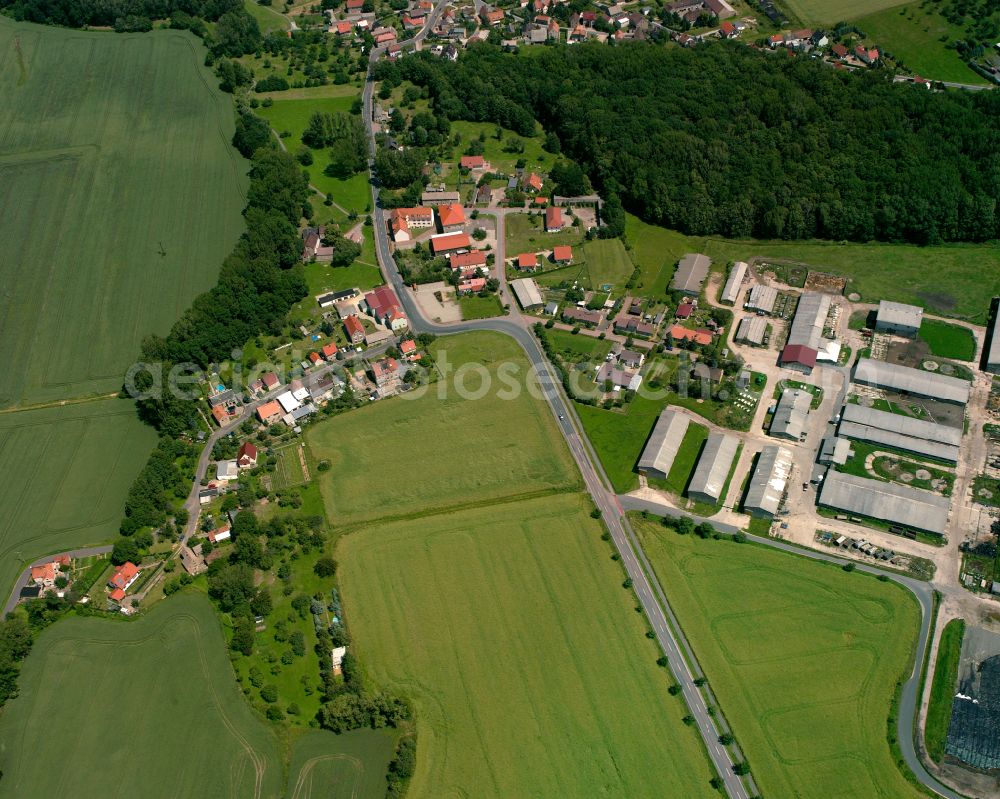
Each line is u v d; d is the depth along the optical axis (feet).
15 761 529.04
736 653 559.79
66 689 562.66
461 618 586.86
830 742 515.50
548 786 504.02
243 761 522.47
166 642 582.76
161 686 561.02
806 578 597.52
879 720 524.52
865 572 597.93
